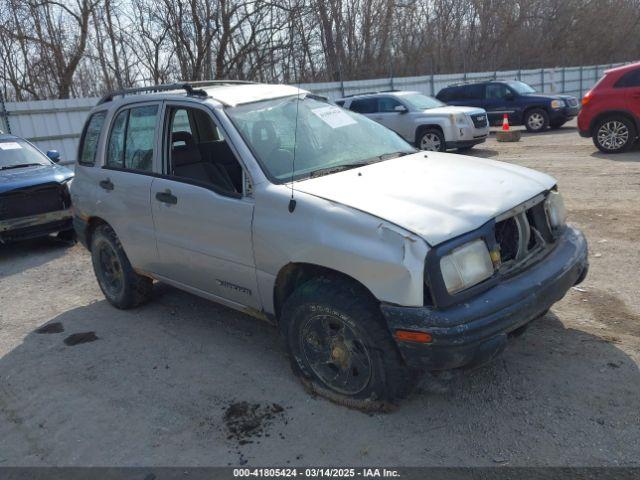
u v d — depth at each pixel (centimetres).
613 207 732
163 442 329
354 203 321
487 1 3553
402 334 292
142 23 2091
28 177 802
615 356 373
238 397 368
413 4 2969
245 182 372
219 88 449
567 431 305
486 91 1850
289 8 2017
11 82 2083
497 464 286
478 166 392
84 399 385
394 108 1477
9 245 884
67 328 513
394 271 290
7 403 391
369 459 298
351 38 2694
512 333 348
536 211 355
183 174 438
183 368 415
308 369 356
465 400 341
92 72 2241
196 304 539
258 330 471
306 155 394
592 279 506
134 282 516
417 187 342
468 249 298
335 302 318
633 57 4203
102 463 316
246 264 372
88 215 523
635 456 282
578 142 1422
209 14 2009
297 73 2191
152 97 461
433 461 292
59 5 2052
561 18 3872
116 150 493
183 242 419
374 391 323
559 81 3033
